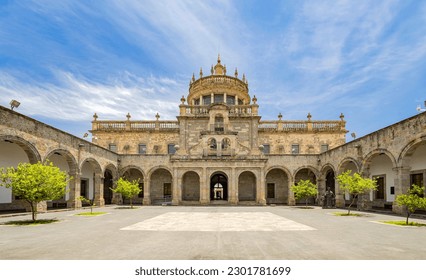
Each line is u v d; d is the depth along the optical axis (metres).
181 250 10.55
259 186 37.97
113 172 39.34
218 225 17.36
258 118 43.06
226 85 47.12
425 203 16.56
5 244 11.62
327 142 44.69
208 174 38.25
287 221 19.53
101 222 18.86
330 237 13.23
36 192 18.64
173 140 45.00
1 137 20.23
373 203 32.72
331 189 41.78
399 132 23.64
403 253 10.12
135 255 9.81
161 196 42.94
